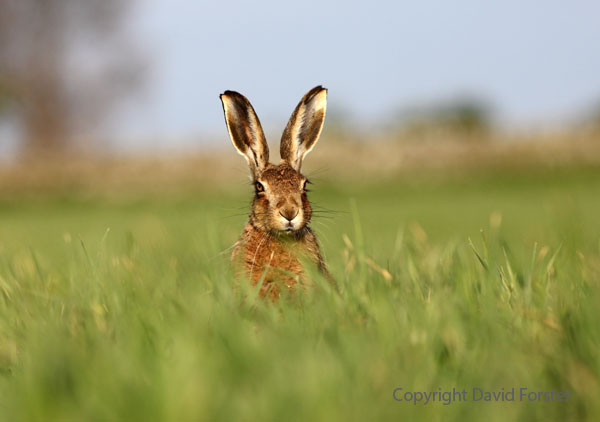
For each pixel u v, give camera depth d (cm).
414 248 1596
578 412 693
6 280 1369
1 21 12044
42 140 12556
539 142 8312
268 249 1312
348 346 791
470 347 843
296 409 632
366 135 9044
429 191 7244
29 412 673
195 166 8425
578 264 1277
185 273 1405
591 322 833
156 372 724
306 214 1366
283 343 797
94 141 12900
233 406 646
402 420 648
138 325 928
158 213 5816
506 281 1145
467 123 9625
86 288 1227
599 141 8131
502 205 4869
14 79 12306
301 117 1570
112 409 656
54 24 12406
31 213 6925
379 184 7781
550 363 775
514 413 672
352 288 1107
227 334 815
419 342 821
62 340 860
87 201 7775
